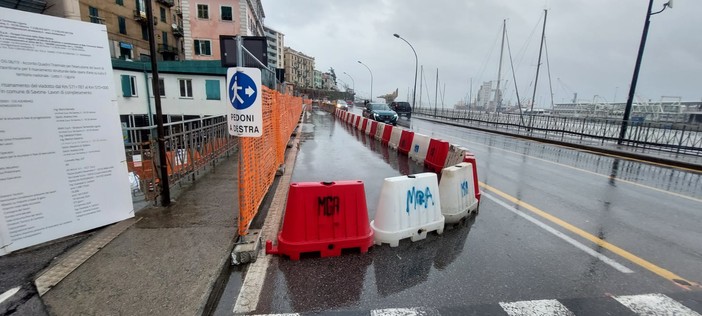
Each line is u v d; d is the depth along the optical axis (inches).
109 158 154.3
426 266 137.4
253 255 134.8
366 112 1165.7
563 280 128.9
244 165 140.4
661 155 458.9
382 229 155.1
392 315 105.6
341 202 144.7
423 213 165.8
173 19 1868.8
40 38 128.0
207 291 107.0
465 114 1247.5
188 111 1137.4
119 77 1023.0
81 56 140.8
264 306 108.4
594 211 216.2
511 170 347.3
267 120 215.6
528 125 815.1
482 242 162.9
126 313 96.0
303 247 139.1
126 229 152.5
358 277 127.5
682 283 128.9
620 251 156.1
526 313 108.2
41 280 110.0
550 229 182.1
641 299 117.4
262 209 188.5
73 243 138.9
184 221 163.3
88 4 1255.5
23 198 129.1
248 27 1578.5
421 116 1706.4
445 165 302.7
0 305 97.3
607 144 581.9
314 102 3289.9
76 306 98.2
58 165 137.7
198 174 265.3
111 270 117.3
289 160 350.9
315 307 108.5
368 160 378.0
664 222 198.2
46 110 132.4
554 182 297.3
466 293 118.5
